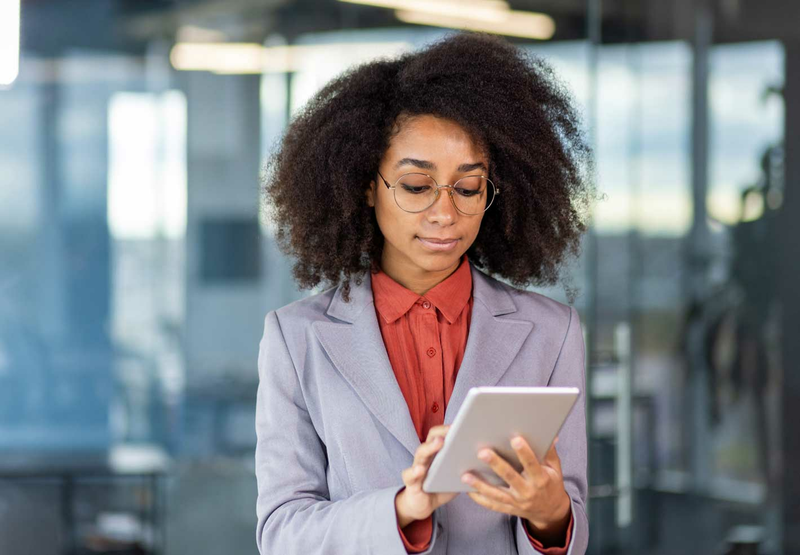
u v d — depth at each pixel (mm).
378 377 1454
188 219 3631
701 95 3439
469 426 1167
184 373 3664
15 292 3623
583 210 1686
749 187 3459
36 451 3658
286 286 3623
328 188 1578
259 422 1540
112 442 3676
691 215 3461
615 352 3436
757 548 3482
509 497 1230
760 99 3432
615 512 3441
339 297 1560
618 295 3432
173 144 3619
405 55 1607
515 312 1543
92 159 3617
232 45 3613
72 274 3633
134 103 3613
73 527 3674
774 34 3412
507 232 1600
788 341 3490
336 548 1344
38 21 3578
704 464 3496
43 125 3600
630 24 3436
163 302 3652
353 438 1446
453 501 1437
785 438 3504
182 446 3680
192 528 3693
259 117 3613
